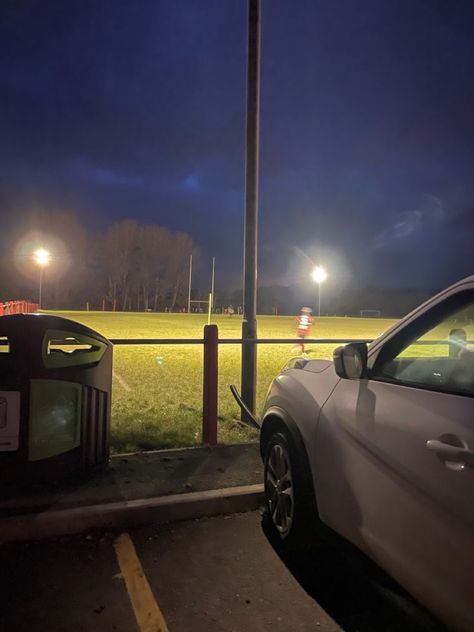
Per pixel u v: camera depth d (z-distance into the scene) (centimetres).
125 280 9494
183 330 2705
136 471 495
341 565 362
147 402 842
